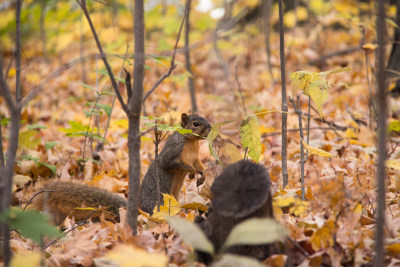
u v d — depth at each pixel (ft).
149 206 22.04
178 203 18.56
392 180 21.27
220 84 50.44
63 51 64.13
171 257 13.83
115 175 27.45
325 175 22.68
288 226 14.14
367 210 17.06
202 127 21.43
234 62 56.49
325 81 17.28
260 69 52.34
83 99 47.06
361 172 22.31
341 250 13.61
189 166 21.35
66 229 19.58
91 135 26.53
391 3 34.96
